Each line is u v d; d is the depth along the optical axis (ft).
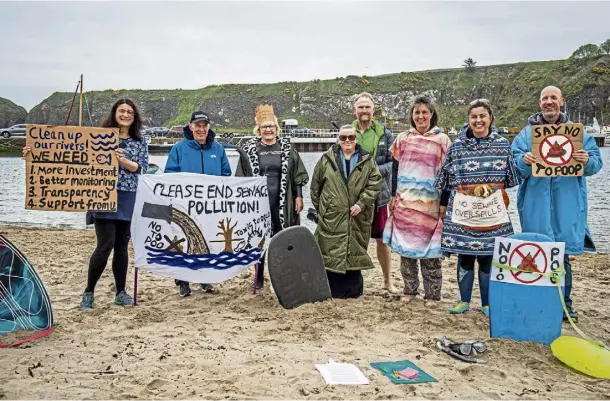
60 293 23.02
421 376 14.11
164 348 15.93
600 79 420.36
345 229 21.20
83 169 19.61
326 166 21.54
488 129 19.03
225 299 21.91
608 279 26.91
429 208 20.43
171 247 20.88
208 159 22.09
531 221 19.16
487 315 19.35
